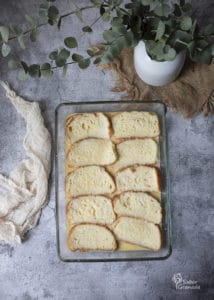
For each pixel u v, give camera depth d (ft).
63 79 3.03
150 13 2.37
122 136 2.92
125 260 2.80
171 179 2.98
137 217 2.87
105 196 2.88
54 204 2.97
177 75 2.90
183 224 2.96
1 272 2.93
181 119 3.01
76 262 2.90
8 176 2.97
